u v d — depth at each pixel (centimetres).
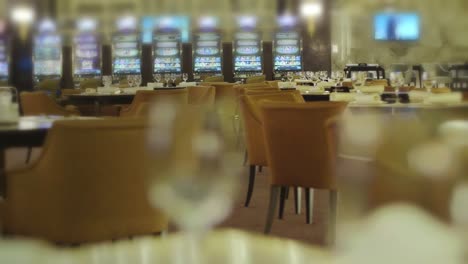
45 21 1463
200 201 89
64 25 1473
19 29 1456
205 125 132
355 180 200
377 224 79
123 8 1488
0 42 1454
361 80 729
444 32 1502
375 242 75
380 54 1519
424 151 142
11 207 237
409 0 1511
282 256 90
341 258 78
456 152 132
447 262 71
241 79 1518
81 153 223
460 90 434
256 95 513
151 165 104
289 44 1522
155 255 90
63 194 225
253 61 1523
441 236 75
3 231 234
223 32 1512
